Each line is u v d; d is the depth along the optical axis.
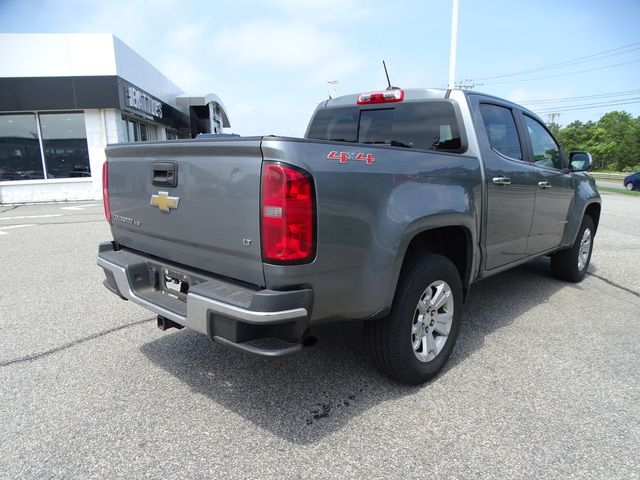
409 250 3.09
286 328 2.27
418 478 2.20
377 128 4.08
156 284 3.04
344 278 2.43
